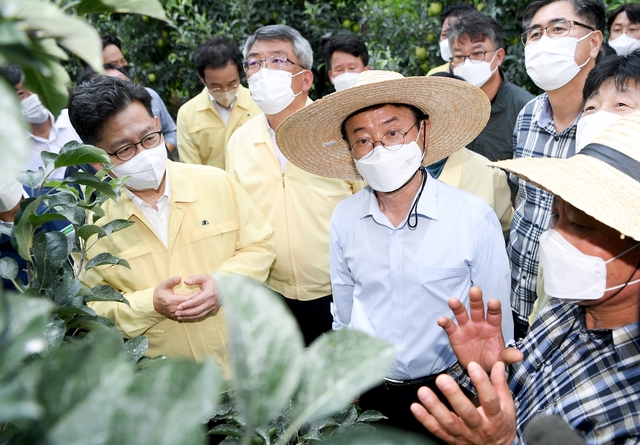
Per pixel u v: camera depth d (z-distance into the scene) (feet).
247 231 7.35
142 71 22.82
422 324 6.25
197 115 13.71
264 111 9.63
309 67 10.05
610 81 6.33
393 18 16.01
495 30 10.59
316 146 6.82
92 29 1.50
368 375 1.60
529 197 8.21
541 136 8.67
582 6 7.87
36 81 1.77
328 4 18.08
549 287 4.30
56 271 3.97
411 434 1.57
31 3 1.42
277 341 1.47
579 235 3.98
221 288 1.52
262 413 1.39
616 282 3.91
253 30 18.74
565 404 4.00
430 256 6.10
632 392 3.67
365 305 6.72
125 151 6.17
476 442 3.41
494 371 3.73
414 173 6.09
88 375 1.34
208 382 1.32
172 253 6.83
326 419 4.57
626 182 3.72
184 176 6.95
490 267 6.17
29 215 3.53
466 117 6.39
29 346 1.33
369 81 6.31
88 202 4.73
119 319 6.55
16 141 1.23
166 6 20.06
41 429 1.28
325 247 9.43
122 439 1.27
